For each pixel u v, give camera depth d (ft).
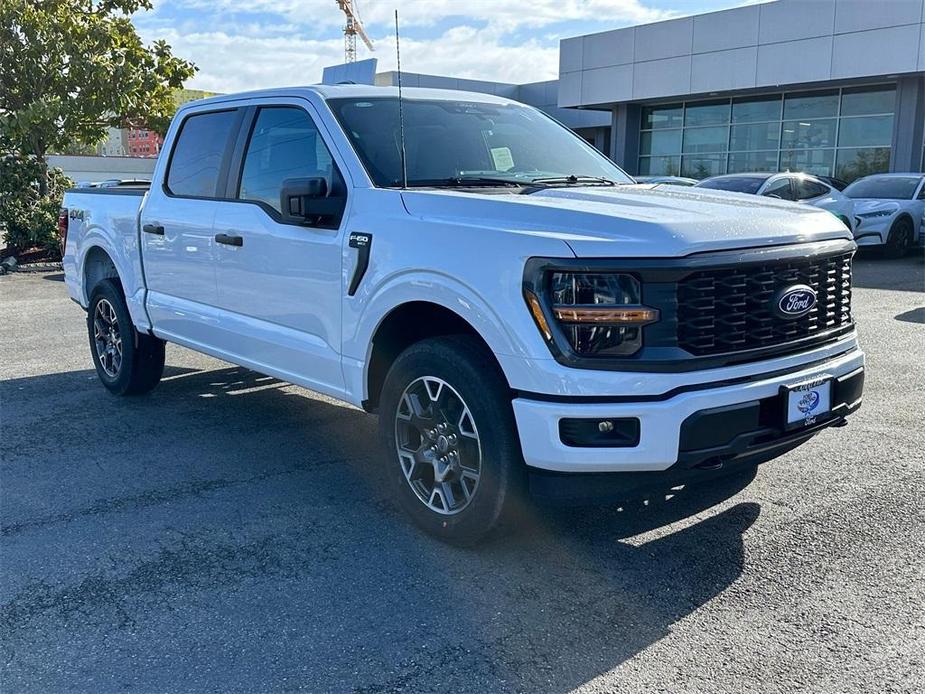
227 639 10.26
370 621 10.63
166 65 55.93
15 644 10.21
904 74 69.00
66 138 53.36
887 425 18.06
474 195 12.58
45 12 51.72
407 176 13.99
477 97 17.12
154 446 17.54
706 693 9.09
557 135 17.26
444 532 12.51
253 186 16.07
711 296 10.80
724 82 80.64
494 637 10.27
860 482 14.92
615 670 9.54
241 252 15.89
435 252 11.94
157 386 22.47
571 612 10.82
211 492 14.99
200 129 17.98
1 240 58.70
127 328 20.34
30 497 14.79
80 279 22.20
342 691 9.23
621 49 88.84
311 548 12.70
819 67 73.46
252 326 15.89
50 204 51.31
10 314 34.32
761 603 10.95
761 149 84.07
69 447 17.48
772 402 11.39
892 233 51.90
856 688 9.13
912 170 72.18
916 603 10.87
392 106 15.39
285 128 15.57
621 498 11.05
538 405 10.78
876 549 12.39
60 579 11.80
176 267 18.02
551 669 9.59
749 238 11.09
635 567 12.00
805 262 11.68
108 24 53.67
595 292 10.53
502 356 11.09
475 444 11.98
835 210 49.65
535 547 12.65
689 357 10.61
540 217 11.44
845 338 12.69
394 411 13.05
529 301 10.76
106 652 10.02
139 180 24.27
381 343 13.52
